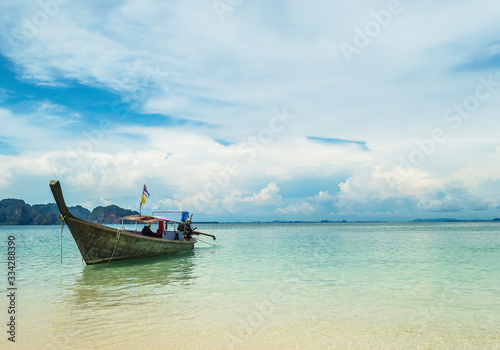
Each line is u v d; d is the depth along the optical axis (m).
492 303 9.93
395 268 17.19
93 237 16.88
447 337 7.14
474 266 17.80
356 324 7.98
